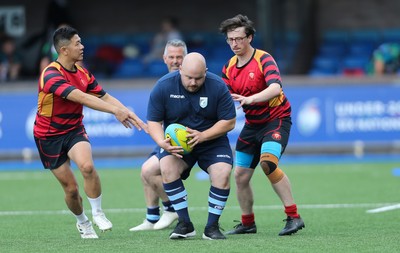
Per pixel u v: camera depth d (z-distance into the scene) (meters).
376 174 51.69
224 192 28.77
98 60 75.62
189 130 28.19
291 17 82.56
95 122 58.66
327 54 78.75
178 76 28.72
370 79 59.06
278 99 30.16
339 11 83.50
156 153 32.69
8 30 82.44
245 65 29.97
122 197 43.91
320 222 34.50
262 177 52.19
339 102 59.03
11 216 37.75
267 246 27.17
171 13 84.25
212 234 28.95
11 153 58.88
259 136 30.52
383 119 59.06
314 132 59.06
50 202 42.50
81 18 83.81
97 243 28.47
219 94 28.52
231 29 29.56
